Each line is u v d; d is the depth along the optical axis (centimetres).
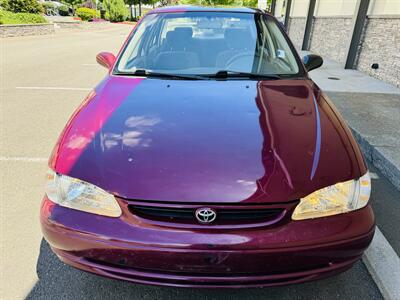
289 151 164
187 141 170
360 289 185
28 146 358
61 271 196
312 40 1121
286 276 149
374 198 268
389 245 214
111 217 150
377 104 472
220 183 148
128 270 152
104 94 221
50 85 623
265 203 145
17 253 209
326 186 152
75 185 156
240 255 143
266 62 265
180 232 144
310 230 146
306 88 234
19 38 1498
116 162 158
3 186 281
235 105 205
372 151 329
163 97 215
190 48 276
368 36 714
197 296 179
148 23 294
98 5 3519
